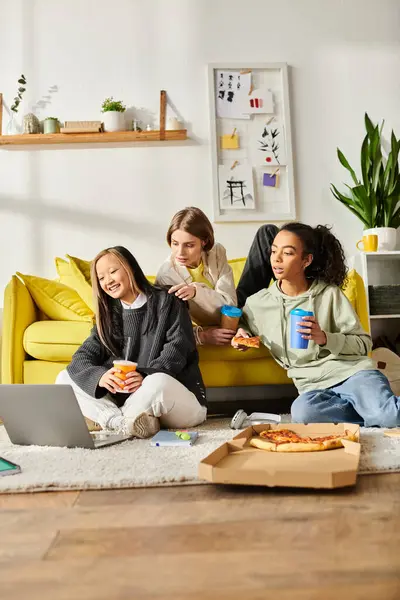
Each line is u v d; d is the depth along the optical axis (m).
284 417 2.28
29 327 2.49
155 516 1.05
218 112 3.46
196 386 2.09
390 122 3.54
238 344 2.16
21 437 1.76
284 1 3.52
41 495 1.21
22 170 3.39
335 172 3.50
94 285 2.13
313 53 3.53
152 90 3.47
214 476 1.20
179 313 2.11
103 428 1.94
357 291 2.62
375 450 1.51
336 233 3.47
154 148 3.44
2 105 3.42
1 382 2.49
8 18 3.47
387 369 2.68
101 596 0.73
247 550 0.87
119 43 3.48
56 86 3.45
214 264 2.48
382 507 1.06
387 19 3.54
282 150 3.47
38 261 3.35
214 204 3.40
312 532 0.94
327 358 2.11
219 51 3.51
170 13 3.50
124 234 3.39
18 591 0.75
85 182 3.40
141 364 2.09
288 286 2.22
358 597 0.71
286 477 1.17
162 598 0.72
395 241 3.25
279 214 3.43
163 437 1.72
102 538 0.94
